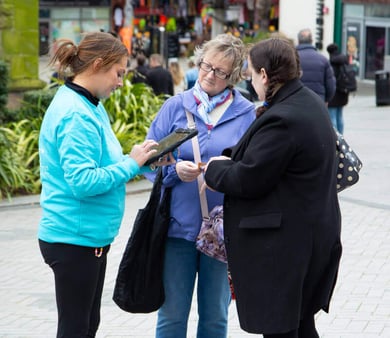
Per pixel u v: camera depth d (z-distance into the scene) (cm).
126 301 609
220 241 599
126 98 1652
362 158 1780
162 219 604
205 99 618
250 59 545
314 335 566
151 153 564
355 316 818
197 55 625
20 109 1680
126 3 4294
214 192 610
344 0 3872
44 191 557
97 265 561
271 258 521
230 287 597
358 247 1084
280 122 516
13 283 961
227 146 617
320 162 523
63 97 549
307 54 1702
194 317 819
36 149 1535
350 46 3903
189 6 4844
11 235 1179
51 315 848
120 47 556
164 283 623
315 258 530
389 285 920
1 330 798
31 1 1862
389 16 3756
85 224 549
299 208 521
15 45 1842
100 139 554
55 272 555
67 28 4075
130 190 1456
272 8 4366
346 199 1387
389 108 2838
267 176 516
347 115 2612
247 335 766
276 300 521
